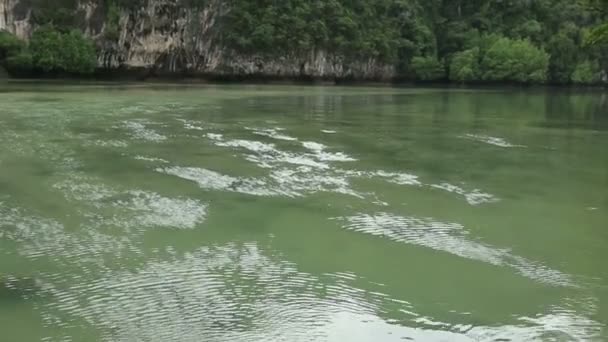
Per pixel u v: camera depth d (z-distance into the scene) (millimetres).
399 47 79375
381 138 22250
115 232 10523
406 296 8312
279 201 12781
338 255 9758
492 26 89312
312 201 12867
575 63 85312
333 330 7332
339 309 7875
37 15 57906
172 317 7523
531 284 8820
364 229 11109
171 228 10820
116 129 21500
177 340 6977
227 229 10852
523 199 13695
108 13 59906
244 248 9945
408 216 12023
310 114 29812
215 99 37062
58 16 58719
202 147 18516
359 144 20594
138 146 18266
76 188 13164
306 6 71188
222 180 14375
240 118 26656
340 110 32938
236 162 16453
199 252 9703
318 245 10195
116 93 39312
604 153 20734
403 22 80938
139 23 60969
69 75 59344
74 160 15891
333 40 72812
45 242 9922
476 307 8031
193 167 15602
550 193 14375
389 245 10305
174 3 62000
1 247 9609
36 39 56500
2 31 55906
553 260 9828
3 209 11461
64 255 9398
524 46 80312
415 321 7605
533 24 88500
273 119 26828
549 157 19547
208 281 8602
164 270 8930
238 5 67125
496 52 79938
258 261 9391
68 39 57281
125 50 61219
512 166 17719
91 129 21219
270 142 20016
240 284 8539
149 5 60781
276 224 11234
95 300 7910
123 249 9734
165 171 15055
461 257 9836
